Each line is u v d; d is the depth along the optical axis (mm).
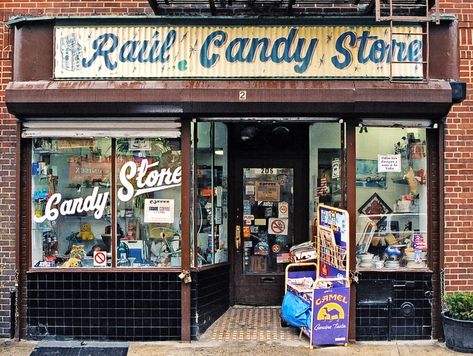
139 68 7465
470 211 7754
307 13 7613
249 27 7441
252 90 7223
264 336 7633
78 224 7723
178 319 7480
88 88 7270
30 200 7680
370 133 7699
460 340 7086
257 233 9039
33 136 7551
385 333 7496
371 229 7695
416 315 7531
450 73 7445
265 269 9039
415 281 7547
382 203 7711
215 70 7449
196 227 7645
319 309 7195
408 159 7711
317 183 8797
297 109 7277
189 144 7512
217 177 8492
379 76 7430
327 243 7676
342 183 7660
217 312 8328
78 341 7492
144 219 7676
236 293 9016
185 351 7117
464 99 7516
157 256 7656
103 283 7516
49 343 7445
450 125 7797
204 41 7453
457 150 7781
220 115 7465
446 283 7738
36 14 7852
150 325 7484
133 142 7680
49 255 7707
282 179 9070
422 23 7445
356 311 7504
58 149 7723
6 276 7770
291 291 7777
